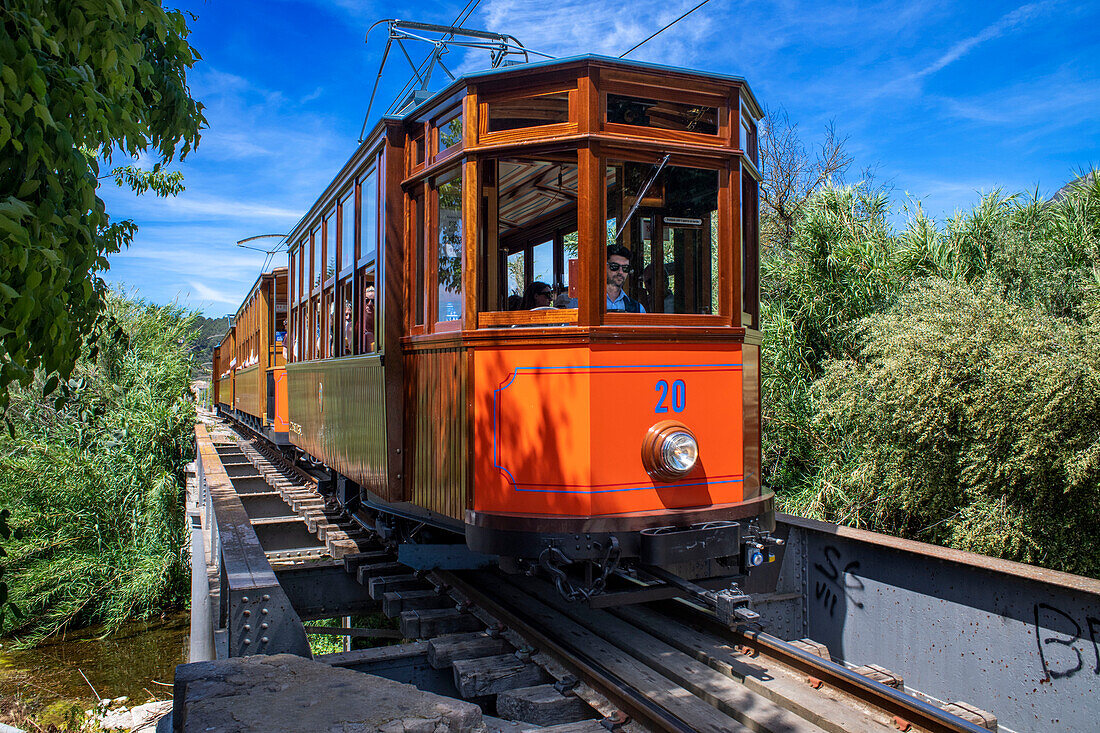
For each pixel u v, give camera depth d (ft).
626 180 13.79
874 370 22.41
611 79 13.47
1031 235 25.61
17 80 7.38
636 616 16.24
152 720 35.01
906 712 11.03
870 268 26.81
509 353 13.69
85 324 10.58
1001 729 14.08
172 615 52.06
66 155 8.28
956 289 21.52
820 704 11.70
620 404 13.32
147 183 18.83
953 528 19.85
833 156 54.08
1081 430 17.49
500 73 13.70
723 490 14.33
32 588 48.73
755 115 15.71
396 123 16.96
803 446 26.61
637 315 13.65
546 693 12.32
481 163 14.03
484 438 13.87
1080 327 18.98
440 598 17.43
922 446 20.79
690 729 10.52
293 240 31.50
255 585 11.48
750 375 15.02
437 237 15.51
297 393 29.99
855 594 17.25
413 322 16.70
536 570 13.28
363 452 18.93
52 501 51.49
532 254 15.07
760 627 14.05
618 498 13.23
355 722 6.98
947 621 15.20
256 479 37.58
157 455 56.95
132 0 9.18
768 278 30.25
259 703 7.42
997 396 18.89
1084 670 12.75
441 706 7.38
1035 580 13.37
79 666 43.09
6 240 7.34
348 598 20.30
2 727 27.81
